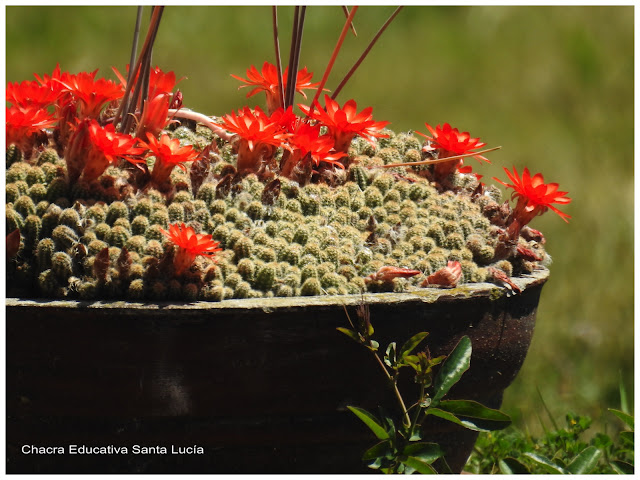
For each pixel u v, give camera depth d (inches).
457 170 46.1
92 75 43.6
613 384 61.3
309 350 38.3
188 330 37.7
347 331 37.9
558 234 79.3
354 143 45.6
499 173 88.5
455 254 41.8
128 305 37.5
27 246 39.0
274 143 41.6
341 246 40.9
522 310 41.6
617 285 72.7
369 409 39.6
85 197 39.9
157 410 38.3
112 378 37.9
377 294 39.2
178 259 38.1
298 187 41.8
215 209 40.4
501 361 41.1
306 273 39.7
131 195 40.0
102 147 39.4
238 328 37.8
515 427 55.3
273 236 40.5
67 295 38.4
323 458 39.9
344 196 42.4
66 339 37.8
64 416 38.6
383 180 43.5
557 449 49.0
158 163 40.3
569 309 70.2
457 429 41.5
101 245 38.8
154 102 41.8
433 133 45.2
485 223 43.3
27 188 39.8
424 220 42.7
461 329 40.0
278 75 44.5
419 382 38.8
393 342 38.8
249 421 38.9
